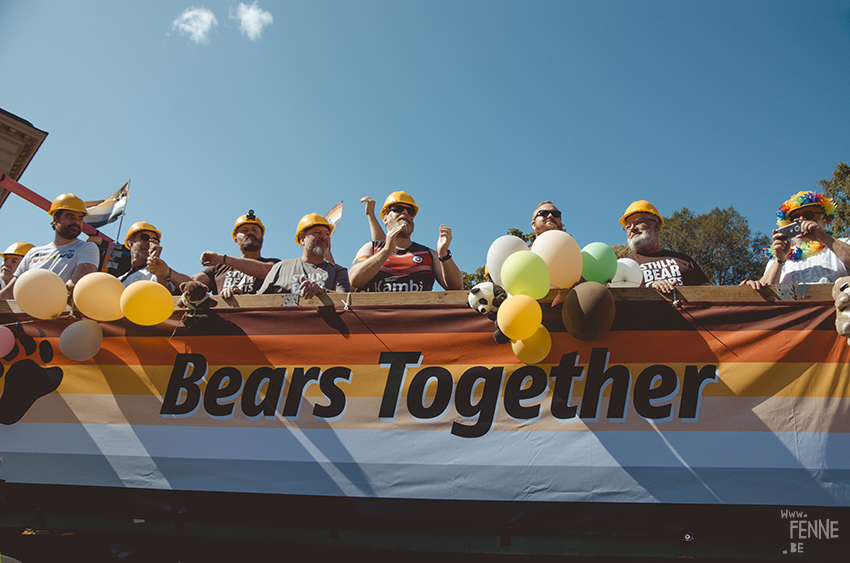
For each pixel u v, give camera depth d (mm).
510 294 2449
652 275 3449
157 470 2678
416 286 3477
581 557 2459
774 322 2473
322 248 3459
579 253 2523
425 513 2414
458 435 2500
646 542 2270
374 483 2486
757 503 2258
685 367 2471
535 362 2525
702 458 2334
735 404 2395
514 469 2414
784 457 2299
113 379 2885
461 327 2660
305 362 2729
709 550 2227
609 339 2551
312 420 2629
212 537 2543
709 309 2531
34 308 2844
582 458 2391
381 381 2637
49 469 2777
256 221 4230
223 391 2752
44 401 2918
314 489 2521
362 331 2729
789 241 3016
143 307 2568
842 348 2389
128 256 6188
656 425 2402
